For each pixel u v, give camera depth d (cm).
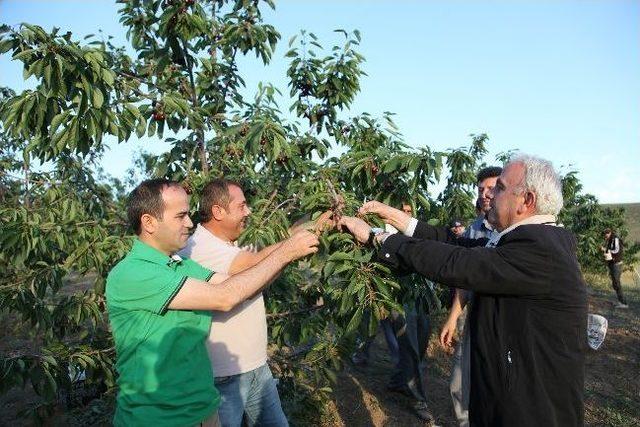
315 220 255
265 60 389
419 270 197
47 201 404
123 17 354
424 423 433
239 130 331
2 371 263
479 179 360
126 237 339
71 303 345
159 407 186
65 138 234
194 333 198
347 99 386
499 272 176
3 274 430
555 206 194
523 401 175
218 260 249
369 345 555
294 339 341
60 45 216
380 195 286
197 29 326
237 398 256
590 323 216
